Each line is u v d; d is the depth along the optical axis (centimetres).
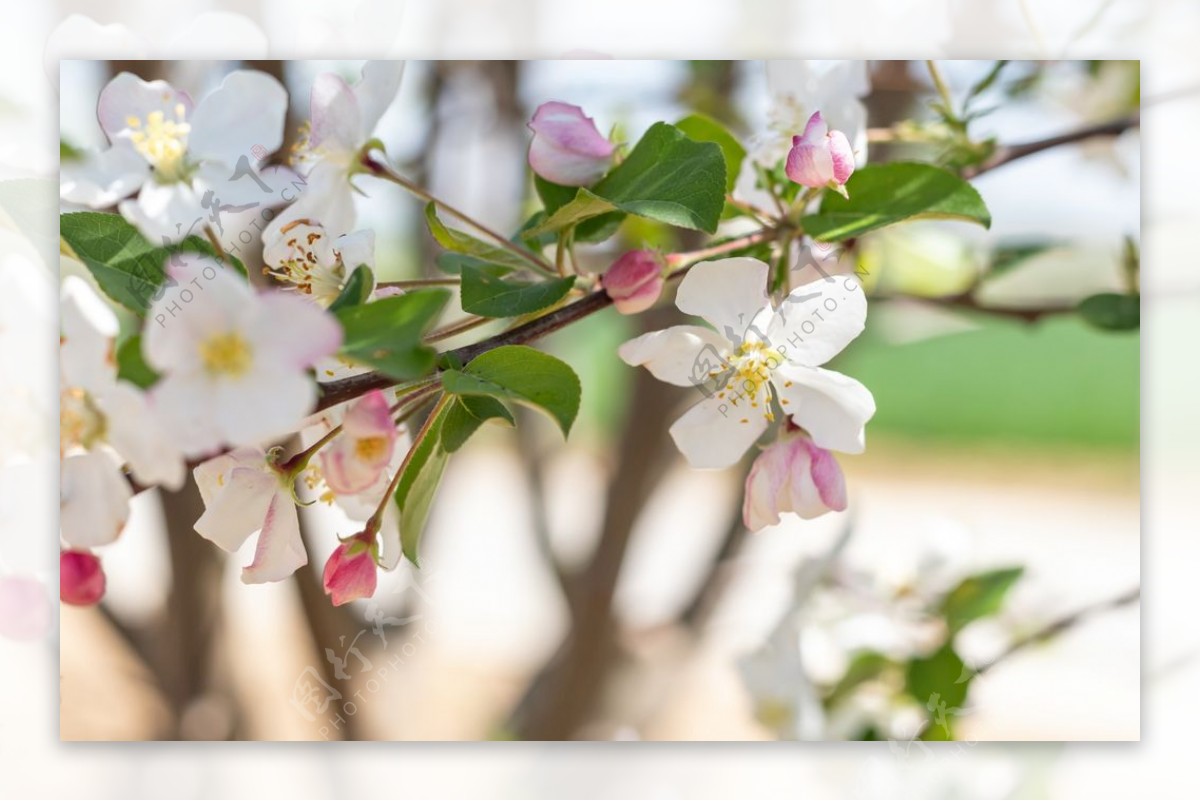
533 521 96
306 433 62
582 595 90
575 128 63
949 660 74
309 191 62
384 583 71
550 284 62
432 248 80
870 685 75
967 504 209
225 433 56
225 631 85
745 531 93
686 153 62
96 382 58
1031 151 69
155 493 80
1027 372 272
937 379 281
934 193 63
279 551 61
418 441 60
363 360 57
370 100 62
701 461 62
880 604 75
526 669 136
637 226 70
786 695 75
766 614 93
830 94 66
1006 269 74
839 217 63
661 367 62
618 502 89
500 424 60
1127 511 204
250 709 96
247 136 61
